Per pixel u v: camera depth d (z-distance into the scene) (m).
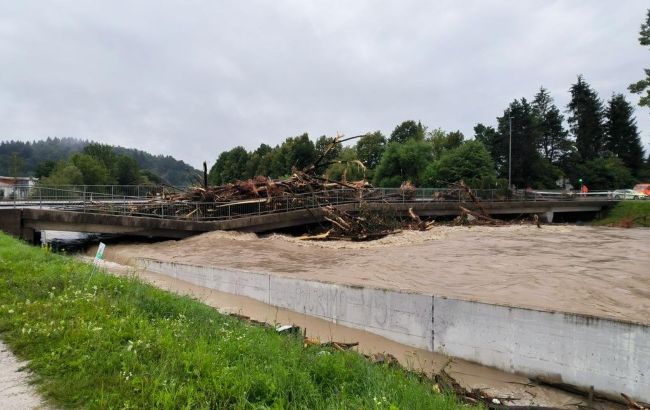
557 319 7.97
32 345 5.35
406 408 4.25
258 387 4.42
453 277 14.88
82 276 9.23
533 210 49.53
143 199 33.84
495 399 7.20
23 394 4.24
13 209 22.64
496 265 17.47
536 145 84.50
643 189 68.25
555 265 17.30
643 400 7.17
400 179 67.69
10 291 7.82
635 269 16.20
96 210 27.23
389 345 9.85
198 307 8.81
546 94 99.56
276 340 6.69
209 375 4.56
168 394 4.01
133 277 11.13
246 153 116.50
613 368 7.43
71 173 71.12
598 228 37.53
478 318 8.86
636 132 98.88
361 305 10.68
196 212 28.95
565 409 6.79
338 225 28.69
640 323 7.24
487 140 91.44
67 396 4.18
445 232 30.39
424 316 9.62
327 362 5.30
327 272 15.95
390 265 17.64
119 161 111.00
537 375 8.12
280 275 12.80
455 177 62.84
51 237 30.52
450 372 8.48
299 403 4.21
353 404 4.16
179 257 20.02
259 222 29.80
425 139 88.50
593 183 83.56
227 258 19.77
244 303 12.94
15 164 87.75
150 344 5.34
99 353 5.05
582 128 97.50
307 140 88.38
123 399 4.08
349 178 74.00
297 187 34.44
